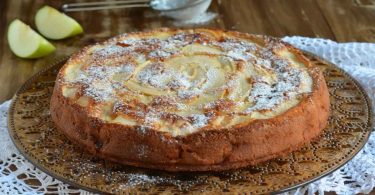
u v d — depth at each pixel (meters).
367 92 0.67
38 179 0.55
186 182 0.51
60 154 0.54
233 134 0.52
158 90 0.57
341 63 0.73
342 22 0.84
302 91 0.58
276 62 0.62
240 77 0.59
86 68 0.61
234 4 0.90
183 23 0.84
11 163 0.57
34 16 0.87
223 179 0.51
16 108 0.61
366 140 0.56
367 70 0.70
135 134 0.52
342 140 0.56
